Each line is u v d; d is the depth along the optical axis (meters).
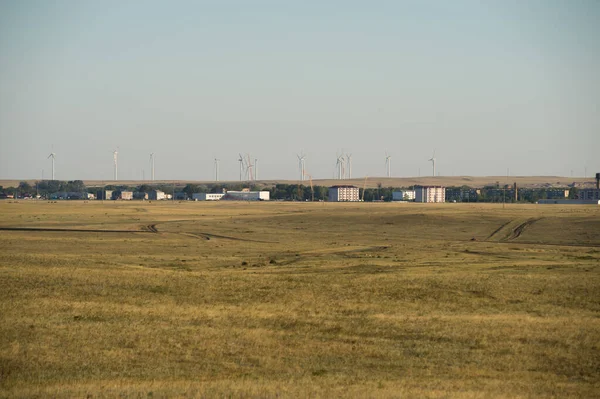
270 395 51.94
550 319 85.75
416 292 102.75
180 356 68.19
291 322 83.19
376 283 109.31
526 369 65.38
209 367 64.38
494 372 63.94
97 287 103.25
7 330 76.62
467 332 78.56
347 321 84.19
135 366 64.44
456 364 66.56
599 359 68.75
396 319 85.19
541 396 54.62
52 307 89.31
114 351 69.44
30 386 56.41
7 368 62.94
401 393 53.25
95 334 75.94
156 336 75.62
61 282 105.69
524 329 79.88
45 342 72.31
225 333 77.44
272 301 96.75
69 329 77.94
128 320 83.31
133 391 53.72
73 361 65.69
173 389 54.44
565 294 101.50
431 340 75.75
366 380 59.50
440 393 53.53
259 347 71.94
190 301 96.38
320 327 81.00
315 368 64.44
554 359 68.62
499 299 98.56
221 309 90.69
